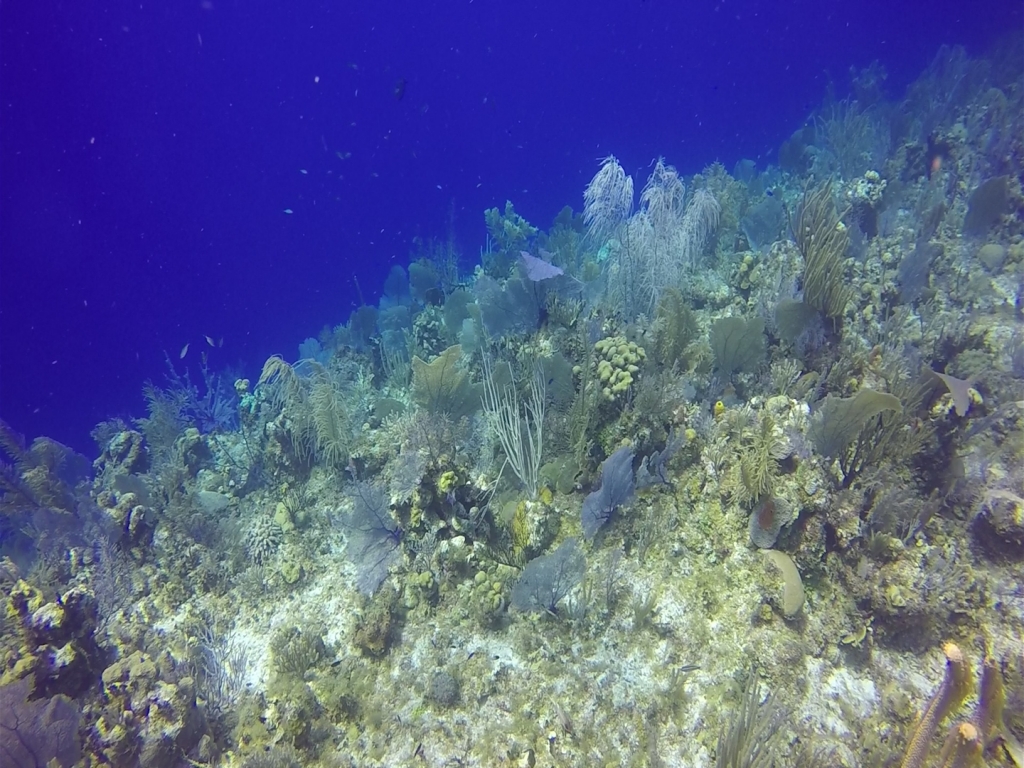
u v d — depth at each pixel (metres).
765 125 18.98
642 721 1.76
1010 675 1.67
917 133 5.15
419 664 2.01
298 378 3.08
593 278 3.79
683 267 3.50
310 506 2.74
